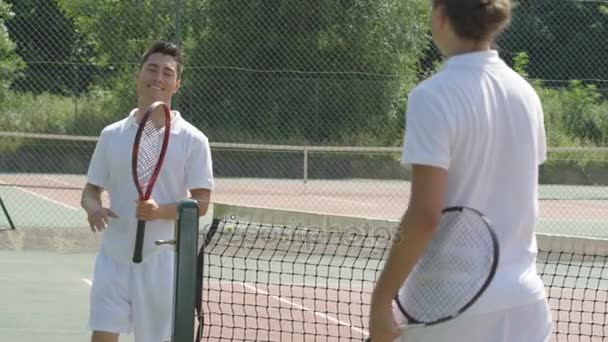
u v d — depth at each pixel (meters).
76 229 14.25
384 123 23.56
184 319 4.18
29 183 21.72
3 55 23.73
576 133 24.58
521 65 25.03
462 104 3.14
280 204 20.03
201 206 5.57
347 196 22.00
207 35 23.12
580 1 18.23
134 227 5.57
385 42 24.44
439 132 3.10
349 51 24.11
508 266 3.24
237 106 23.48
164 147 5.52
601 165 25.84
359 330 8.62
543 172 25.72
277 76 23.52
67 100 23.64
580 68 25.73
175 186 5.60
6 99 23.80
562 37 26.14
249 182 23.61
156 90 5.65
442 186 3.10
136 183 5.40
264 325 8.56
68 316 9.25
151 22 21.84
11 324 8.83
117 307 5.55
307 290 10.34
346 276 11.11
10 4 23.30
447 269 3.21
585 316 9.42
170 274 5.55
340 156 25.12
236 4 23.06
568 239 4.90
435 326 3.22
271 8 23.44
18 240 13.55
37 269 11.70
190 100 23.22
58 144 23.97
